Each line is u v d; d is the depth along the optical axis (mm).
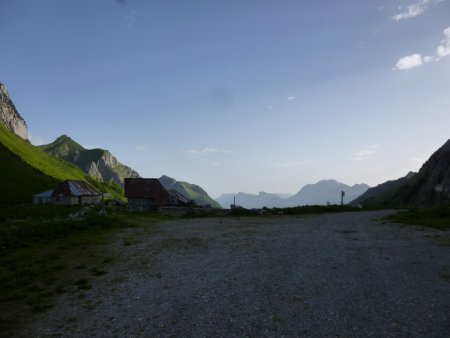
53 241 29203
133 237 31078
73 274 19141
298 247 24391
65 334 11883
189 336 11500
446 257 20141
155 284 16938
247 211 56312
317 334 11367
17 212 81688
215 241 27938
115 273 19109
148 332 11867
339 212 54625
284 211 55406
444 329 11414
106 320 12922
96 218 40031
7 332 12133
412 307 13156
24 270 19891
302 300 14250
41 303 14750
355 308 13266
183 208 65062
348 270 18094
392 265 18781
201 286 16422
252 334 11508
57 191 118500
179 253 23625
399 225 33719
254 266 19578
